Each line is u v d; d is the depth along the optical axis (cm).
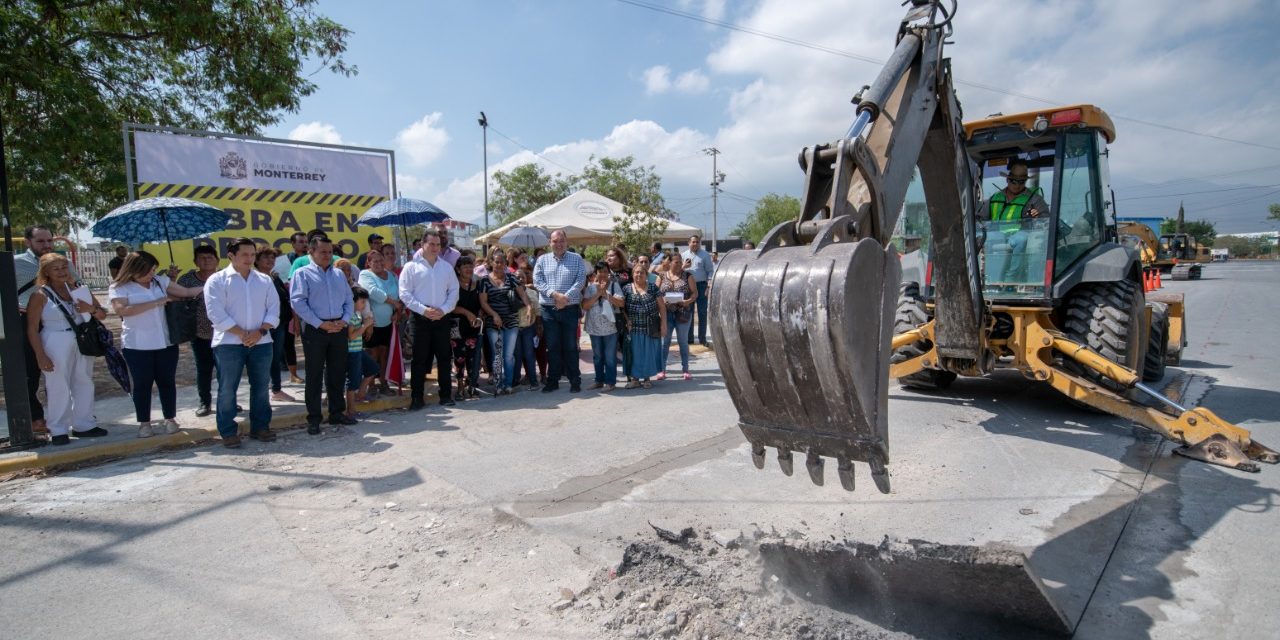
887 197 302
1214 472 473
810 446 244
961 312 534
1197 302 1920
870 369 228
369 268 754
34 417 605
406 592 329
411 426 644
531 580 339
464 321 765
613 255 857
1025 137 609
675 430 614
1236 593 312
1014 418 629
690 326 881
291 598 324
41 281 547
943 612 282
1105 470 482
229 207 941
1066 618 271
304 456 549
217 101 1390
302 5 1350
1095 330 583
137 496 460
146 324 573
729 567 329
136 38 1202
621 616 294
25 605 319
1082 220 608
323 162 1008
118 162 1191
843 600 297
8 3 1030
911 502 428
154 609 315
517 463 523
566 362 803
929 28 337
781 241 261
